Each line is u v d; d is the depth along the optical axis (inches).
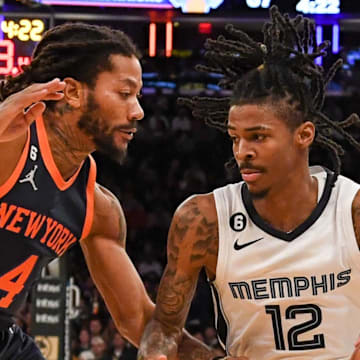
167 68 1024.2
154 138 1144.2
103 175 1123.3
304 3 628.7
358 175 1054.4
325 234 223.3
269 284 223.8
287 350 225.5
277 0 634.2
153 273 968.3
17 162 229.1
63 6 647.8
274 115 217.9
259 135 218.7
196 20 653.9
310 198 225.8
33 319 580.7
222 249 227.8
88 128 238.2
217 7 645.3
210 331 791.7
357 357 209.9
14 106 204.4
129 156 1135.6
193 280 237.6
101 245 264.7
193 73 1037.2
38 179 234.5
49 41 241.8
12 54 582.9
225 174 1114.7
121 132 239.9
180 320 240.7
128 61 239.3
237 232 227.3
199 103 237.5
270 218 225.8
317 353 223.8
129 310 267.1
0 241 234.1
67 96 236.4
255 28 645.3
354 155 1059.9
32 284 253.6
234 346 233.3
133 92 240.7
